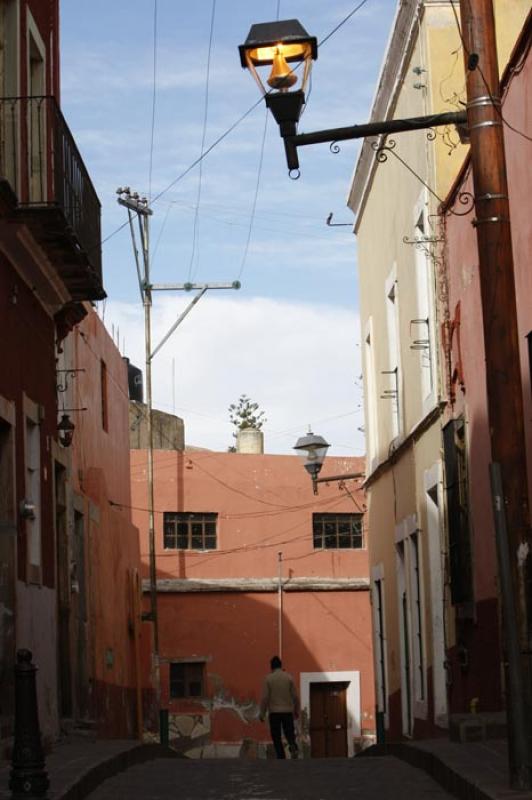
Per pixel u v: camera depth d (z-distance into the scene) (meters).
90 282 17.53
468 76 10.67
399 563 24.20
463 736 14.34
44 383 17.52
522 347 14.45
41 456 16.91
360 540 43.28
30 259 15.66
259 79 10.88
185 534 41.59
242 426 58.94
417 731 22.31
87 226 17.69
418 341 20.92
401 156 22.67
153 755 18.19
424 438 21.17
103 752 14.63
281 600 41.72
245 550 42.03
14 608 14.48
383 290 25.36
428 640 21.16
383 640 27.05
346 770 14.60
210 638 40.78
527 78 13.93
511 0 20.20
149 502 38.28
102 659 23.36
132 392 47.75
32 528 16.39
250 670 41.03
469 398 17.75
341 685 42.12
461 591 18.12
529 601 9.91
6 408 14.90
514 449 10.15
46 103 16.28
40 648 16.03
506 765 11.43
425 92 20.34
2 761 12.40
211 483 42.06
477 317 17.16
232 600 41.25
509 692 9.78
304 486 42.94
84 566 22.08
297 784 13.03
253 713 40.72
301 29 10.75
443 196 19.62
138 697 28.88
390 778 13.30
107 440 27.30
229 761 16.84
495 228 10.45
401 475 23.61
